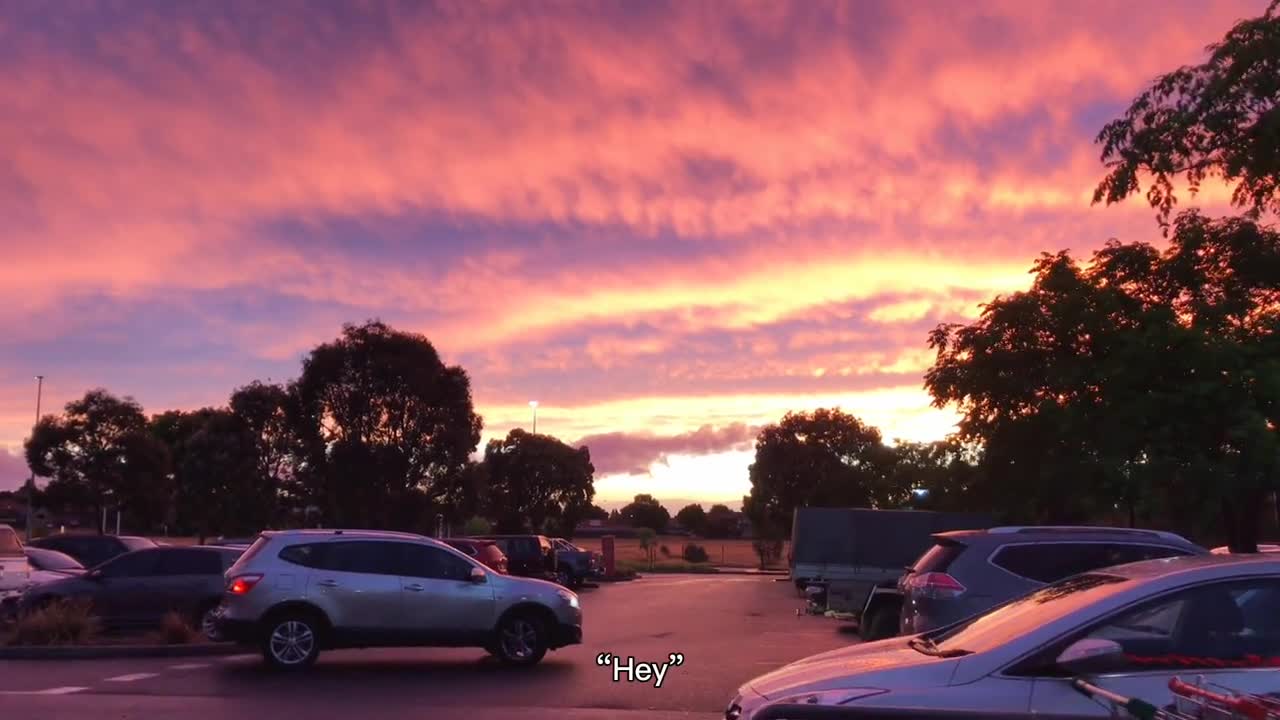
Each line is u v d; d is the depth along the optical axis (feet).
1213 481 56.08
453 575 48.78
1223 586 18.97
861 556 76.48
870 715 18.37
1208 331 59.16
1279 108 49.44
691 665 50.31
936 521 76.02
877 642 23.08
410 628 47.65
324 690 42.32
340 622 47.19
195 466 135.74
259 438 137.39
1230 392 56.44
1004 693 18.16
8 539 66.08
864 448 183.83
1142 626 18.75
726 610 87.76
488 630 48.55
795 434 186.39
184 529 160.66
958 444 72.54
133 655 53.88
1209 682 17.28
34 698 40.27
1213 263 62.13
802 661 22.15
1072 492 62.34
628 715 37.17
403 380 122.83
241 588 47.19
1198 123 51.98
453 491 125.59
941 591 37.22
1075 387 61.36
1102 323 61.41
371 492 121.29
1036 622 19.63
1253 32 50.24
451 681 44.83
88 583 62.03
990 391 64.49
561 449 209.97
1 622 62.85
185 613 62.49
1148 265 63.72
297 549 48.01
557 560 123.34
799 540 77.56
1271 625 18.75
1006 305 64.85
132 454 132.77
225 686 43.29
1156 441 58.13
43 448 130.82
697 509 384.06
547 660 51.90
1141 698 17.78
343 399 122.31
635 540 300.81
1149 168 54.08
